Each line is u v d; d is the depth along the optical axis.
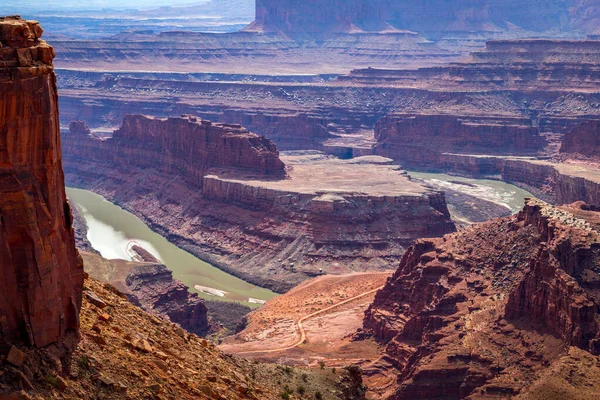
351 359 132.50
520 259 132.75
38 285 37.69
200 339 54.44
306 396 55.03
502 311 119.69
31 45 38.62
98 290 50.81
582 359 99.88
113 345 42.72
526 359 108.12
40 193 38.12
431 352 116.25
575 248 123.69
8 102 37.00
